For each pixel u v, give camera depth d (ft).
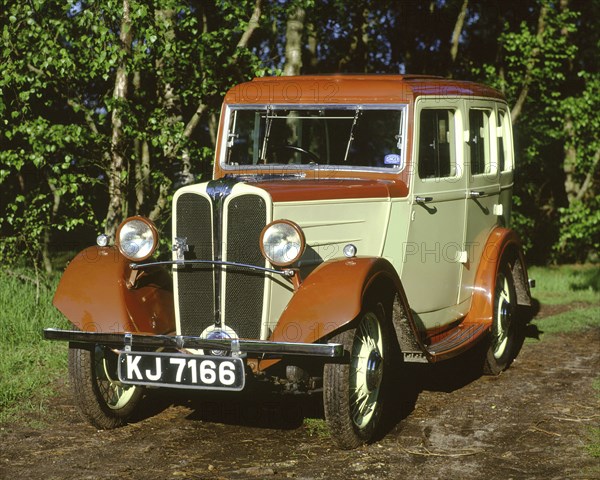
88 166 26.84
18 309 24.21
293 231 14.24
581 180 47.75
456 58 45.09
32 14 24.76
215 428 16.69
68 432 16.33
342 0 35.63
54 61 24.13
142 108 25.68
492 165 22.56
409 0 43.52
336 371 14.71
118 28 25.76
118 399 16.94
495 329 21.76
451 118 19.90
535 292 36.60
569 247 46.50
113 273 16.01
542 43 39.37
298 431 16.52
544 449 15.39
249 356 15.30
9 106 27.12
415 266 18.42
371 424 15.78
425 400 19.02
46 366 20.84
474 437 16.17
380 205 17.17
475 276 21.43
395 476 13.97
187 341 14.51
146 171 27.55
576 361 23.26
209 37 25.66
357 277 14.69
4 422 16.84
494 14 47.73
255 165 18.99
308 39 39.81
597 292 36.73
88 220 26.86
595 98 41.52
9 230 31.19
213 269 15.20
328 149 18.47
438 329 19.88
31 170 31.19
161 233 26.45
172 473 14.03
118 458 14.83
